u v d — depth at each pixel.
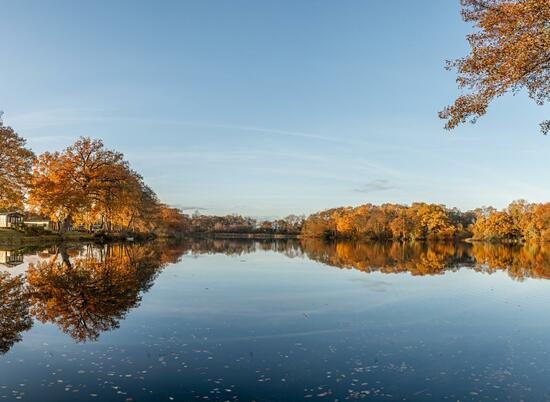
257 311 16.12
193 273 27.84
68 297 17.91
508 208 109.62
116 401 7.79
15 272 25.28
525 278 28.28
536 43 9.61
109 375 9.12
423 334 13.10
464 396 8.32
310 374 9.41
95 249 47.09
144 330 12.96
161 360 10.16
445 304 18.23
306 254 52.25
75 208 54.19
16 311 15.21
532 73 10.66
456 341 12.36
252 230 185.12
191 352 10.84
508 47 10.09
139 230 94.19
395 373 9.57
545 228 94.38
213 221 195.38
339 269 32.59
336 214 133.00
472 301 19.06
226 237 150.62
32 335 12.20
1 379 8.81
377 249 68.25
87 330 12.84
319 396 8.20
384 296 20.00
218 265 34.28
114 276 24.61
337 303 18.05
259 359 10.41
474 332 13.45
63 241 58.66
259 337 12.46
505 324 14.60
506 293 21.53
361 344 11.90
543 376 9.48
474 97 11.33
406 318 15.37
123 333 12.57
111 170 57.28
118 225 87.88
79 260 33.59
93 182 55.53
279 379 9.06
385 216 115.88
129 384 8.62
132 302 17.28
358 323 14.46
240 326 13.73
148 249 52.06
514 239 107.75
